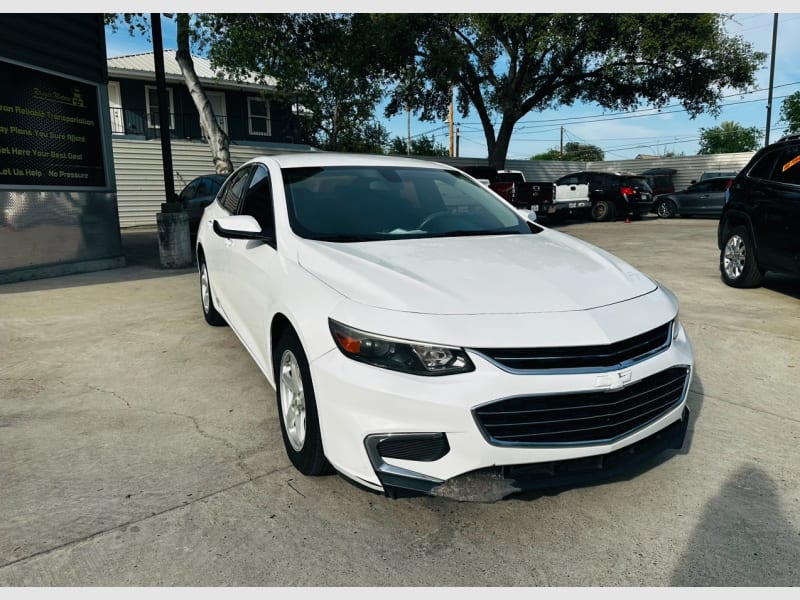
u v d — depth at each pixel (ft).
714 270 28.76
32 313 20.44
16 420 11.85
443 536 8.22
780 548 7.96
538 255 10.28
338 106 93.35
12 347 16.65
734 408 12.49
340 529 8.34
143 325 18.89
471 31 71.56
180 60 43.29
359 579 7.37
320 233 10.85
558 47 67.15
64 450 10.57
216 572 7.45
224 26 46.11
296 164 12.95
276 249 10.88
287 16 48.44
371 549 7.92
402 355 7.68
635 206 60.23
